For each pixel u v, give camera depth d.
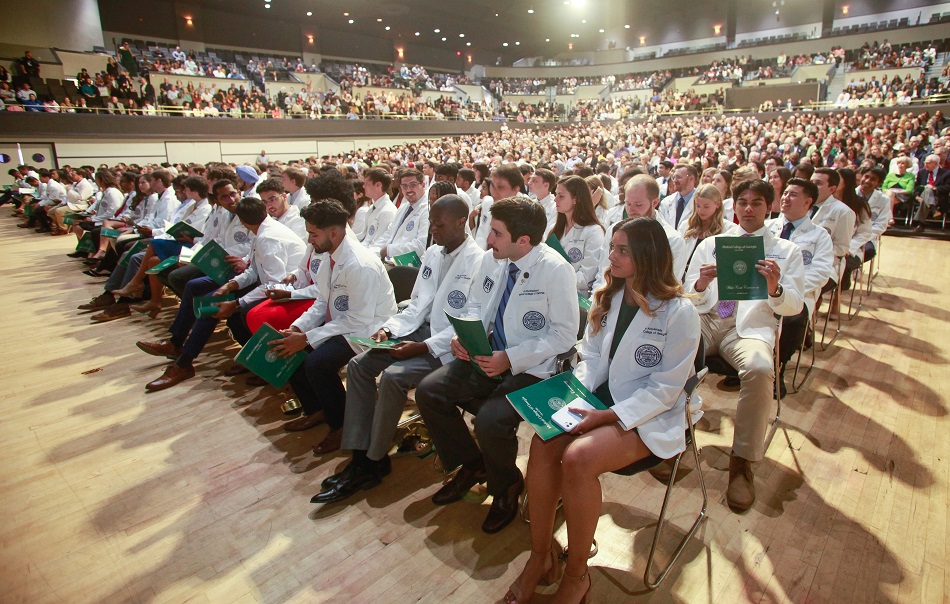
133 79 16.77
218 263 3.85
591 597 1.91
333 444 2.88
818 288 3.20
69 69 15.95
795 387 3.38
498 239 2.23
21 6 15.36
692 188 4.41
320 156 18.95
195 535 2.27
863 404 3.19
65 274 6.78
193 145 15.93
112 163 14.59
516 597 1.87
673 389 1.89
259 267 3.70
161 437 3.04
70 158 13.96
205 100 17.19
